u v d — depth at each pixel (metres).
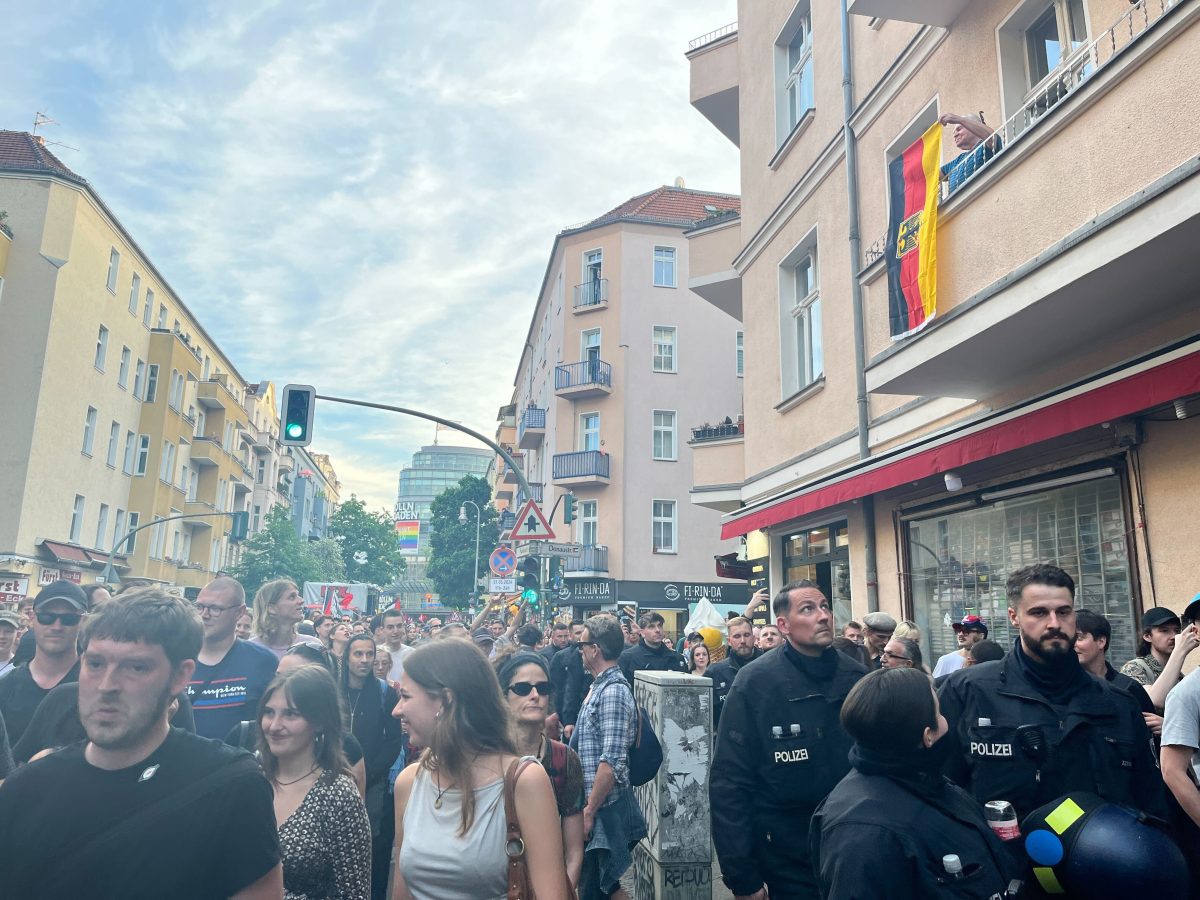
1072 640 2.90
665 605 30.64
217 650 4.51
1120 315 5.83
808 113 11.42
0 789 1.93
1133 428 5.88
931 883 2.17
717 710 6.63
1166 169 4.66
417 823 2.60
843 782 2.47
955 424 7.80
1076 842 2.34
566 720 7.66
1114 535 6.26
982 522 7.83
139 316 34.19
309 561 47.66
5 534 24.89
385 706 5.35
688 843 5.44
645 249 33.75
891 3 8.03
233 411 46.28
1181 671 4.19
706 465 14.27
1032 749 2.80
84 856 1.82
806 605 3.54
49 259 26.69
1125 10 6.11
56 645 4.10
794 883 3.28
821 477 9.93
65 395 27.56
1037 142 5.67
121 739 1.89
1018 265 5.88
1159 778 2.87
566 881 2.45
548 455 38.19
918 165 7.24
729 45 15.36
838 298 10.48
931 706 2.40
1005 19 7.50
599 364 32.69
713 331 33.56
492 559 17.27
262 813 1.98
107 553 31.22
